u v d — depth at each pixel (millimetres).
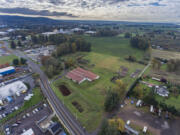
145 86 65625
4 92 54938
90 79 69750
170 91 60656
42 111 47000
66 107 49312
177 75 77000
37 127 40062
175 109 45281
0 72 71938
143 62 98688
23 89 58531
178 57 107000
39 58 103625
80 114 45812
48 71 71750
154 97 51781
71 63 87938
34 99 53344
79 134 37719
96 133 38156
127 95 57281
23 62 90625
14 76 73250
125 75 77250
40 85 64500
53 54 106312
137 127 40812
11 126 40062
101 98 55219
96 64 93875
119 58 107375
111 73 79812
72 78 70188
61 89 61969
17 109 47312
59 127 38500
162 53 118562
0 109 46594
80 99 54438
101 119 43719
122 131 38406
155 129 40250
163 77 74750
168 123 42625
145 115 45969
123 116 45344
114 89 50219
